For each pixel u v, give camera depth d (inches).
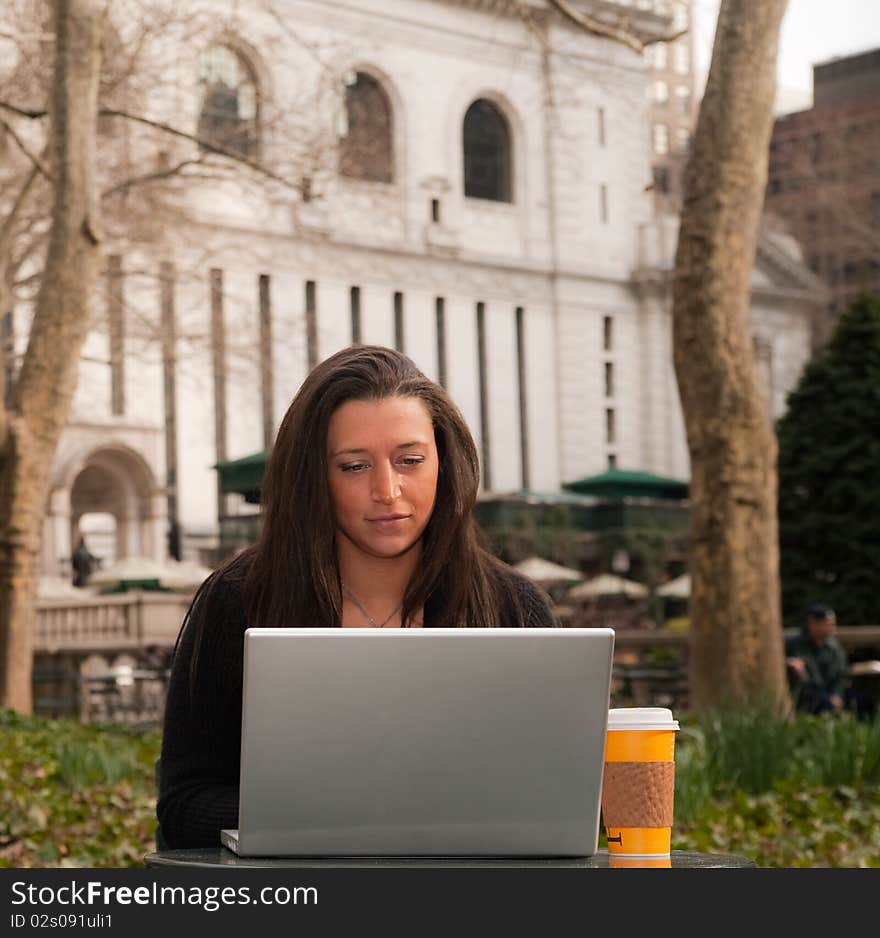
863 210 1797.5
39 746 350.3
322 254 1862.7
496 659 74.8
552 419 2135.8
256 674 73.2
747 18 344.5
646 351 2212.1
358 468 91.1
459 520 96.2
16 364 1002.1
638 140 2191.2
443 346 2036.2
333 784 75.0
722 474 343.6
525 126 2112.5
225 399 1733.5
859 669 517.0
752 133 344.8
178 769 94.1
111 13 740.7
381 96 1969.7
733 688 339.0
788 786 259.9
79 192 455.5
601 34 462.9
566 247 2148.1
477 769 75.7
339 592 94.0
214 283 1000.9
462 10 2023.9
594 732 76.1
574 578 1398.9
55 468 1521.9
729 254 344.8
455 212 2025.1
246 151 880.3
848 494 760.3
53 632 841.5
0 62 815.7
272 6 759.1
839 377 770.2
